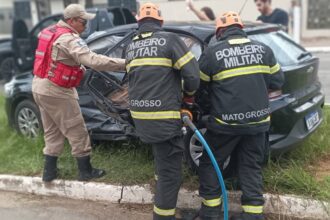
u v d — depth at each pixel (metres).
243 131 3.44
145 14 3.46
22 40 10.38
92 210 4.23
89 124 4.99
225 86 3.42
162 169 3.53
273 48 4.38
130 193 4.27
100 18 7.41
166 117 3.36
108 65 3.88
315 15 19.62
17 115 5.97
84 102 5.04
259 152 3.64
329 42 18.05
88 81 4.32
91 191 4.40
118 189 4.30
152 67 3.34
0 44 12.58
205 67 3.48
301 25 19.58
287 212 3.83
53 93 4.18
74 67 4.15
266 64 3.49
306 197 3.83
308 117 4.34
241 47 3.45
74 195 4.48
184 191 4.11
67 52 4.04
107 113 4.29
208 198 3.72
